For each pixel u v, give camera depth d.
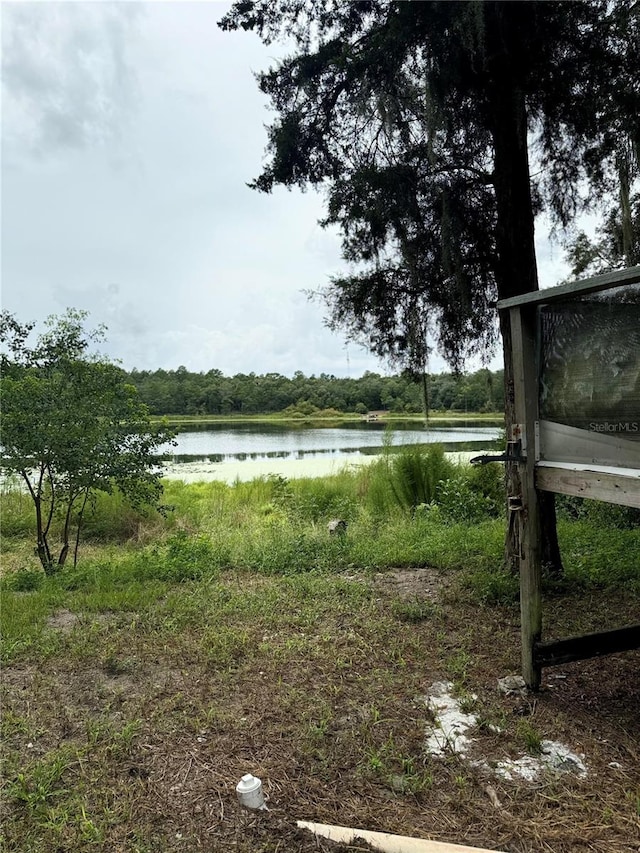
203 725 2.82
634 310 2.46
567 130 4.97
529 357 2.95
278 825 2.13
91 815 2.23
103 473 6.47
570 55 4.54
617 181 5.58
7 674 3.51
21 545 8.59
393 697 3.03
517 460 2.95
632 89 4.48
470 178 4.98
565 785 2.29
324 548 6.40
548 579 4.80
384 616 4.29
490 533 6.73
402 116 4.63
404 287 5.40
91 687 3.30
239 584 5.34
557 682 3.14
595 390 2.64
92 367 6.59
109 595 4.95
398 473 9.59
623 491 2.42
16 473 7.01
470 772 2.39
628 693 3.01
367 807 2.21
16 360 6.52
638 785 2.26
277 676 3.33
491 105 4.61
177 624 4.23
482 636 3.82
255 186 5.35
